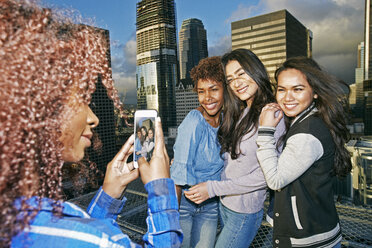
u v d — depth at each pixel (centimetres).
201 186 138
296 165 106
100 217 70
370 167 383
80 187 63
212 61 152
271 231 183
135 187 236
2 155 33
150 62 13275
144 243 57
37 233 39
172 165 146
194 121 146
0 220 34
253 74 137
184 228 156
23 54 37
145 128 76
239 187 134
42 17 43
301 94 112
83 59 49
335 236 115
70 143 50
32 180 37
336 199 206
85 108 52
